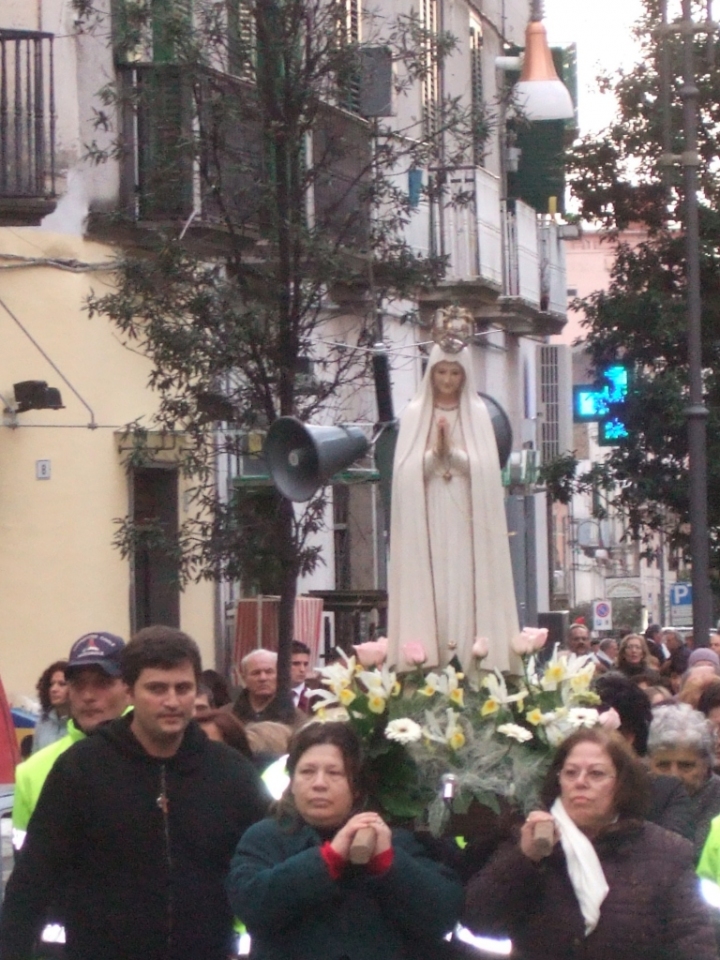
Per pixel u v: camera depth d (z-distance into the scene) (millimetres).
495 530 7402
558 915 5723
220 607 19516
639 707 8375
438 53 15547
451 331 7520
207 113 14562
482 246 25688
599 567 55719
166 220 16484
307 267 14477
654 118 24047
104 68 17797
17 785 7566
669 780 7559
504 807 6359
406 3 24250
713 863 7289
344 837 5586
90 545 17641
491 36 29391
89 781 5980
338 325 18672
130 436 18016
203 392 14461
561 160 25031
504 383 29750
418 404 7516
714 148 24281
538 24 29922
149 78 15547
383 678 6539
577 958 5688
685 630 33781
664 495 23344
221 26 14562
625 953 5668
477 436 7461
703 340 24062
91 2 16469
